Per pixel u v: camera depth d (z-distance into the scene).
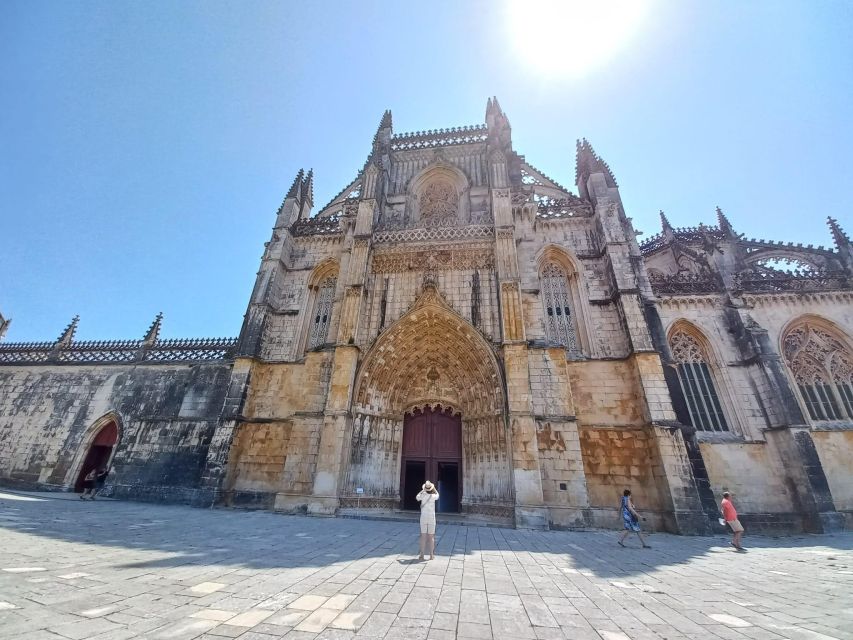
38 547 9.05
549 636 5.25
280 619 5.35
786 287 28.92
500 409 21.70
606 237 26.95
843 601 7.37
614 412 22.44
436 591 7.14
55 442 29.08
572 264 27.88
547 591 7.53
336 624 5.28
